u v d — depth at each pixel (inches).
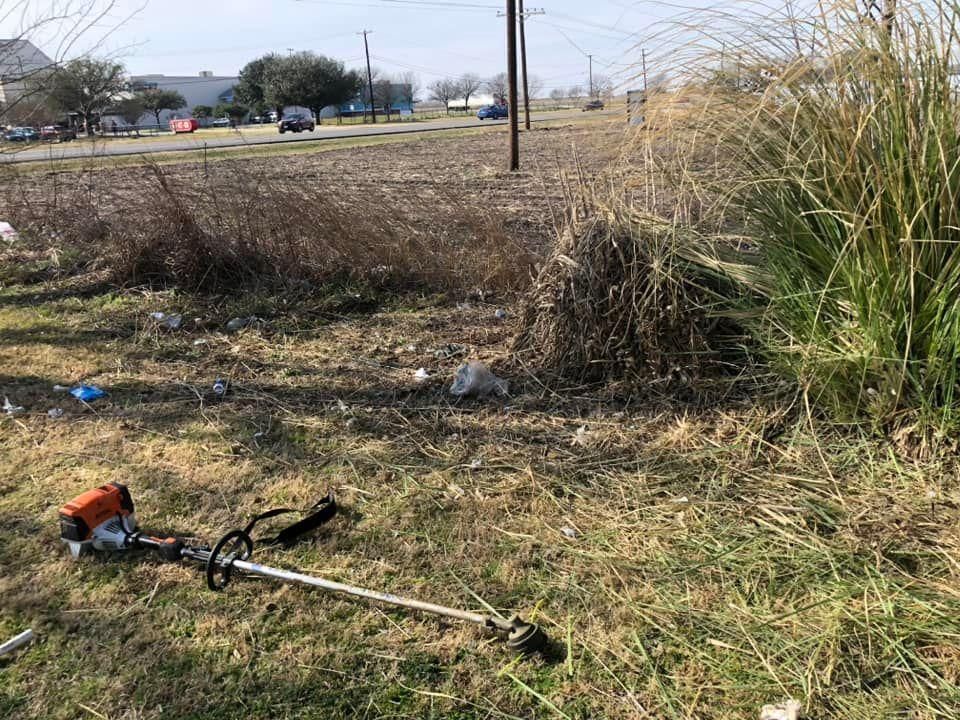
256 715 88.7
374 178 658.2
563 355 178.7
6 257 323.6
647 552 115.6
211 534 124.3
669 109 160.2
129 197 425.1
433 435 157.6
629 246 169.5
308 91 2504.9
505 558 116.2
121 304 259.9
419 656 97.0
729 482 132.4
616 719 86.7
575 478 138.1
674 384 164.6
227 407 175.2
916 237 132.3
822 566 109.3
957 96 133.7
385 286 268.1
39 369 202.5
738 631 98.3
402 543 121.0
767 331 157.6
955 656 91.2
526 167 727.7
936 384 132.0
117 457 151.7
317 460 149.1
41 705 90.7
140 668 95.8
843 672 90.7
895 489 125.8
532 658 96.2
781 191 152.5
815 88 144.7
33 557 119.3
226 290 268.1
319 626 102.7
